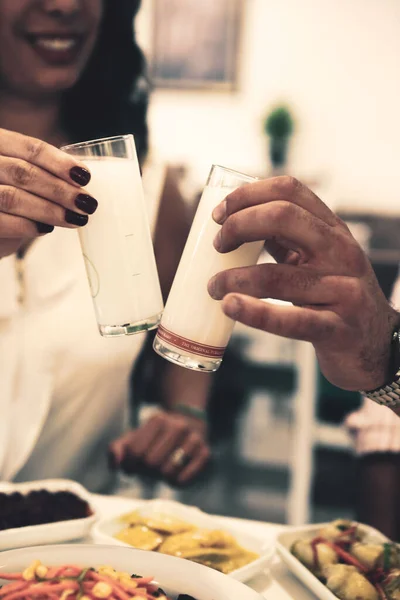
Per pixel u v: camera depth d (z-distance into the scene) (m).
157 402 1.12
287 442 2.04
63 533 0.71
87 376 1.02
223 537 0.72
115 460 0.97
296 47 2.30
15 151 0.62
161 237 1.12
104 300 0.66
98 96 1.08
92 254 0.65
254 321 0.55
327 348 0.58
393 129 2.28
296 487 1.62
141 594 0.58
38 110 1.05
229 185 0.63
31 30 0.91
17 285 0.99
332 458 1.78
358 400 1.64
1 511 0.73
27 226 0.64
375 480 0.92
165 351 0.65
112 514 0.79
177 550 0.70
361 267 0.57
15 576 0.60
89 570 0.60
